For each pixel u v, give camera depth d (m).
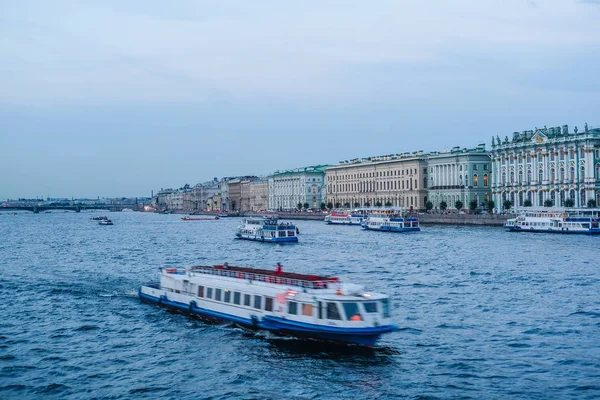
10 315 43.09
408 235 120.31
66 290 52.53
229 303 38.78
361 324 32.84
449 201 178.50
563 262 70.00
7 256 85.00
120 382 29.45
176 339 36.06
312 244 103.44
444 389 28.11
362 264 71.12
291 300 34.88
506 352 33.25
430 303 45.72
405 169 195.12
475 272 62.09
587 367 30.80
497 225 141.25
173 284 43.75
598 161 134.62
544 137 146.88
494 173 165.62
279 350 33.56
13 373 30.77
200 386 28.80
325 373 30.17
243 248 97.81
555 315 41.44
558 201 143.38
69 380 29.75
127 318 41.34
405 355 32.75
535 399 26.95
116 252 90.88
